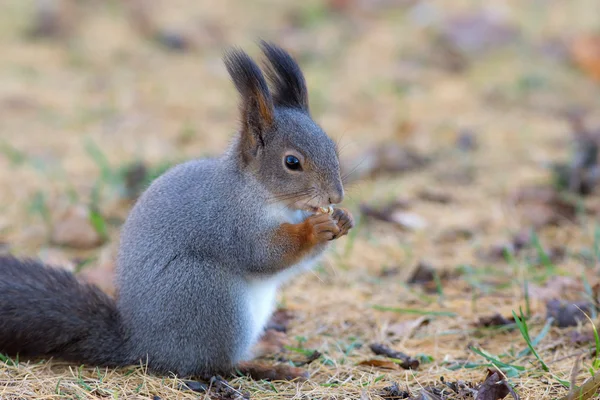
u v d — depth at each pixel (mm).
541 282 10656
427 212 13617
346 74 20750
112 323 8422
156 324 8164
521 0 24422
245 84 8398
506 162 15727
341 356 9023
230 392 7941
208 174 8500
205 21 23391
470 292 10711
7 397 7473
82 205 13078
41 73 20125
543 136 17047
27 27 22422
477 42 21844
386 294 10773
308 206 8445
